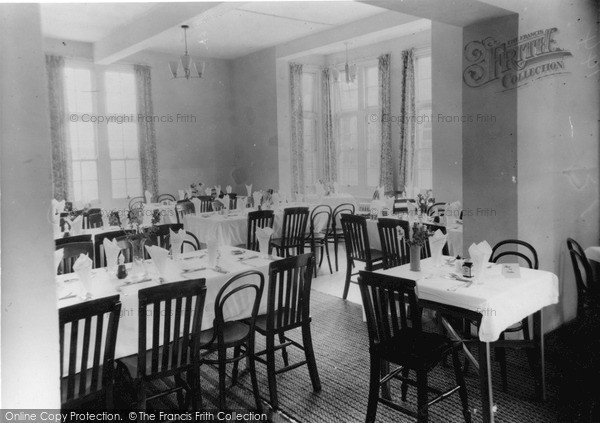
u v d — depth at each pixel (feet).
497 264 10.75
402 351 8.30
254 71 31.24
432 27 21.15
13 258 5.03
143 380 7.99
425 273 10.57
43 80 5.14
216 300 9.00
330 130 30.89
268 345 9.55
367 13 22.80
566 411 9.28
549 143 12.81
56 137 26.02
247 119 32.40
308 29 25.45
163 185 30.73
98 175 28.27
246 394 10.27
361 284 8.76
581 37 13.56
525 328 11.14
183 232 12.55
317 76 31.45
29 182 5.08
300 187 31.07
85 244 12.90
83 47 26.81
